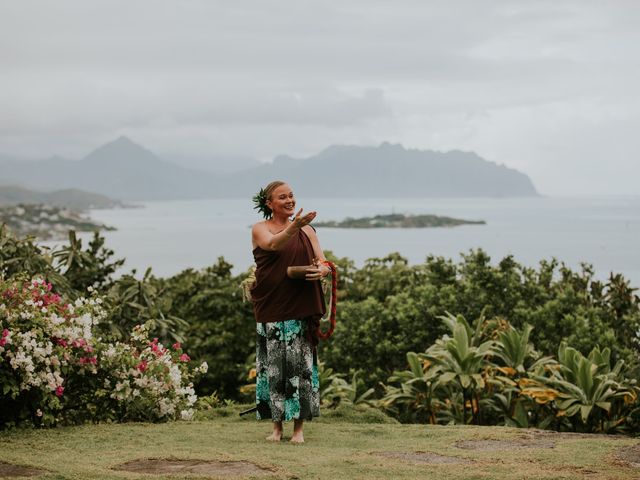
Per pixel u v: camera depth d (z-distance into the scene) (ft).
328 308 20.86
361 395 41.22
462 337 33.94
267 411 21.26
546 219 620.90
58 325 23.93
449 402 35.50
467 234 348.38
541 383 32.94
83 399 26.25
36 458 18.02
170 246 338.13
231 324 62.64
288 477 16.21
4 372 22.82
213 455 18.44
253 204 20.74
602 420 32.68
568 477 16.19
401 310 50.47
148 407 26.50
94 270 46.55
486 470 17.03
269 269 20.30
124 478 15.70
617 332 48.55
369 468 17.11
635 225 463.42
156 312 41.98
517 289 51.31
